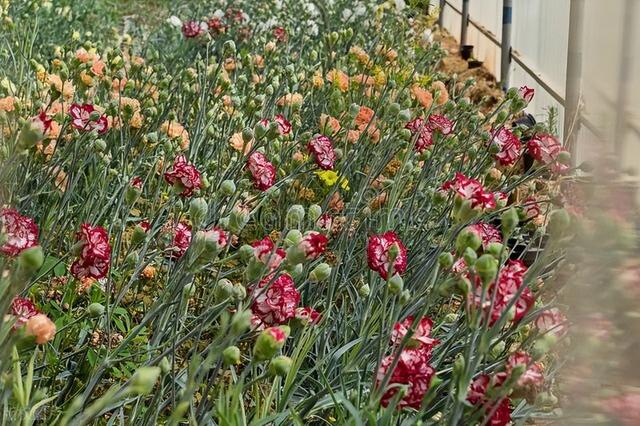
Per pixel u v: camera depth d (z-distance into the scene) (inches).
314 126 195.2
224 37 307.6
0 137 138.0
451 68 389.7
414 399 89.7
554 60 267.1
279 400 104.4
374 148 174.7
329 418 110.5
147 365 94.6
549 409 101.4
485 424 84.1
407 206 155.5
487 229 124.3
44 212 141.9
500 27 353.4
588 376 73.7
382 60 214.5
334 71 192.1
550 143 140.2
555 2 266.4
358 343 114.1
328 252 141.3
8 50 227.1
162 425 105.0
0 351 82.7
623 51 71.4
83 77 168.4
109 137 163.9
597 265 73.0
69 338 115.3
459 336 109.8
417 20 306.2
